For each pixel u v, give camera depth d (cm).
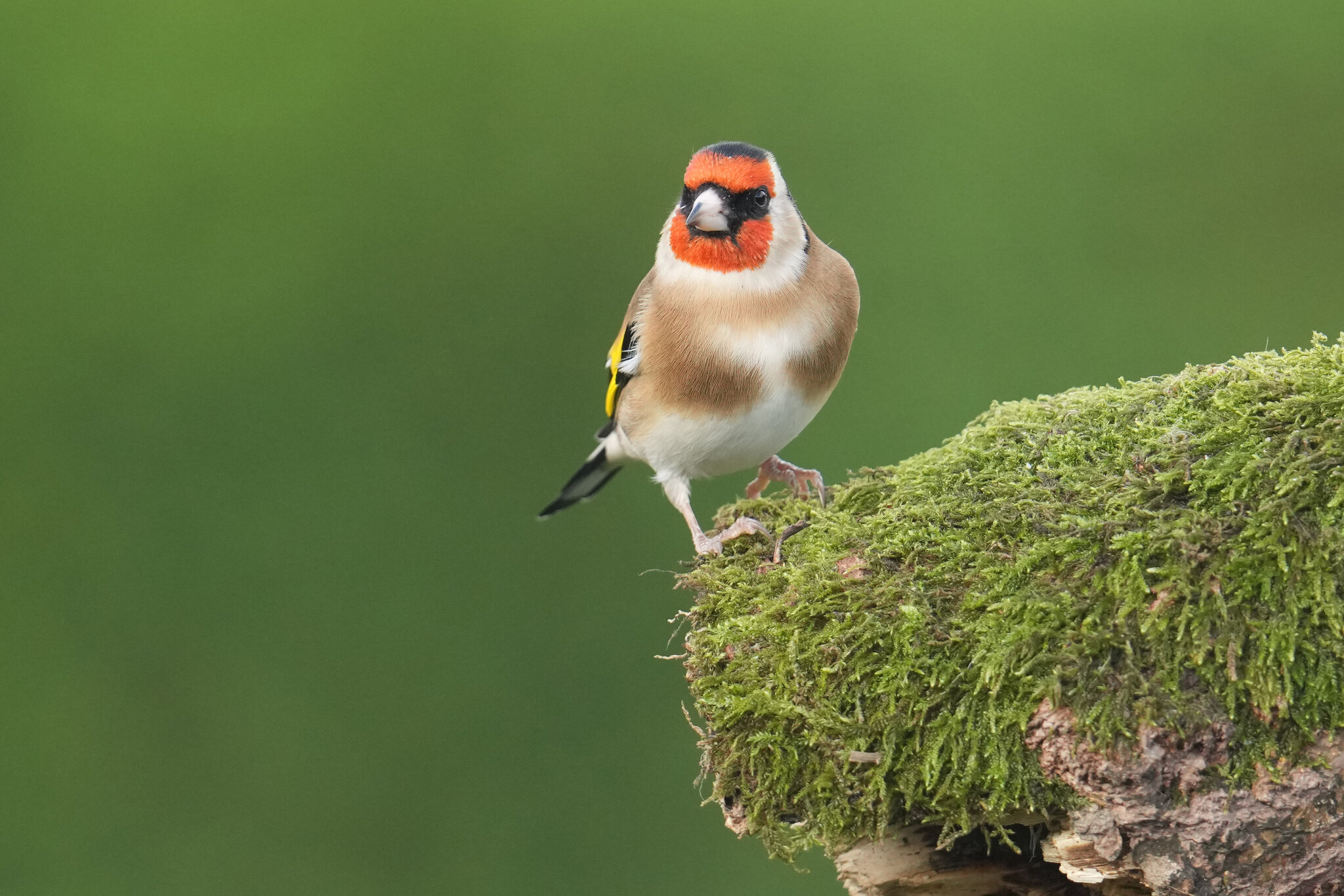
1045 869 529
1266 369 504
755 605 541
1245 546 438
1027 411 586
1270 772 412
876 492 585
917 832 534
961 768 454
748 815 517
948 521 513
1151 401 538
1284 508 438
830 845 511
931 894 537
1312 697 412
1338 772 409
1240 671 420
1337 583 421
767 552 592
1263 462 454
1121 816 424
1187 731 415
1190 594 432
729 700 504
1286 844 416
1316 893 422
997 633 456
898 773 469
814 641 495
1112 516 470
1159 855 426
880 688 471
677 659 568
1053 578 466
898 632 473
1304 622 421
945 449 599
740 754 510
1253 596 429
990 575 476
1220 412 495
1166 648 430
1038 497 504
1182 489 469
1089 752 422
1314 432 457
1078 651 437
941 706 462
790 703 489
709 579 582
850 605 495
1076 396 582
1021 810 484
